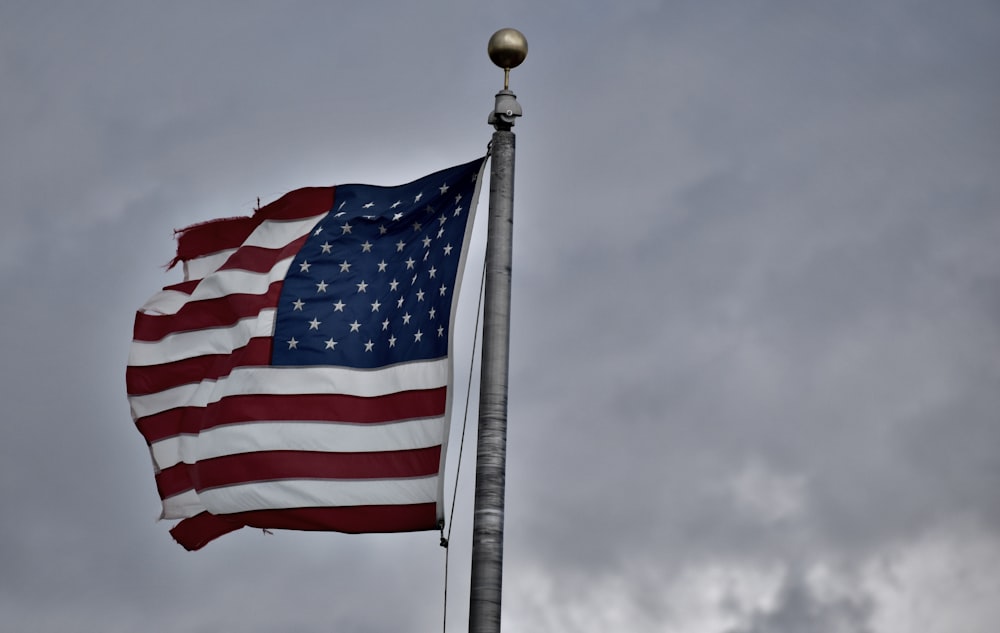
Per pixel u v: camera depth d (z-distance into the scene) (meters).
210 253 22.16
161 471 21.78
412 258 19.86
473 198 19.33
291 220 21.22
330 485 19.19
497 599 15.43
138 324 22.14
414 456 18.94
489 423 16.05
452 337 18.94
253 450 19.58
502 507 15.80
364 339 19.69
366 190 20.94
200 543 21.50
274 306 20.23
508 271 16.84
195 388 21.66
